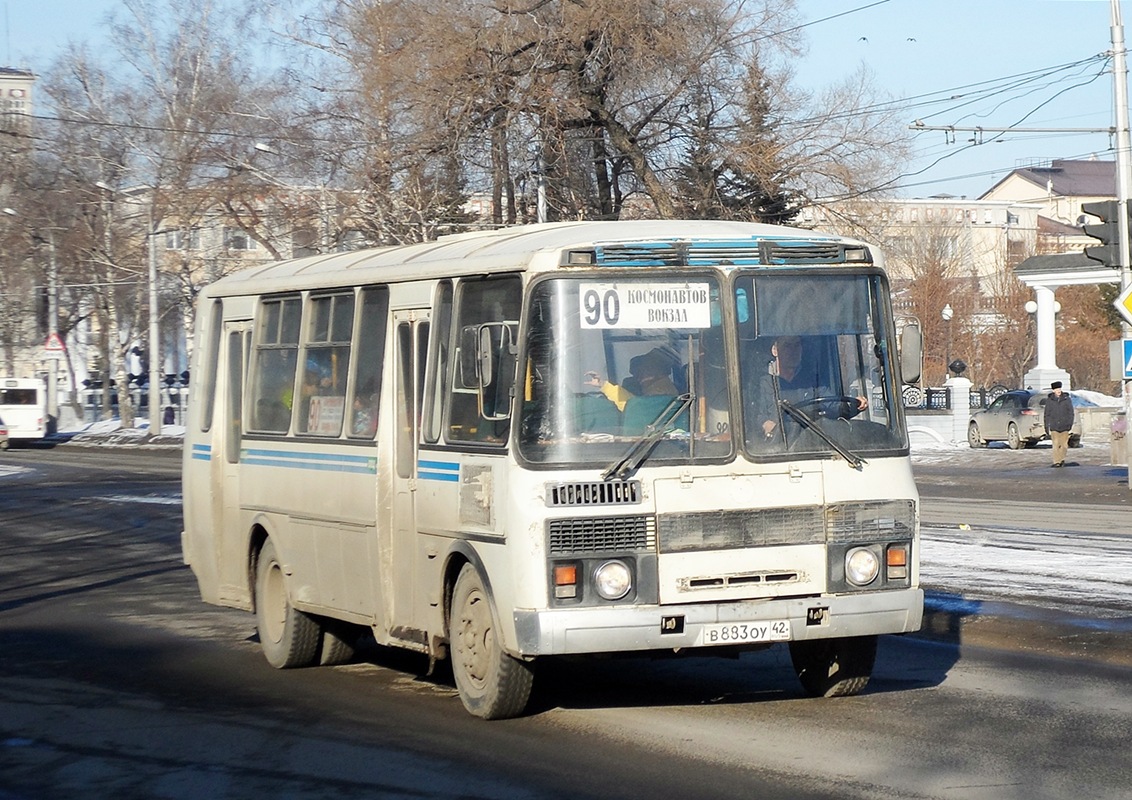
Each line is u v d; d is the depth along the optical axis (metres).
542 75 37.31
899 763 7.54
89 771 8.00
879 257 8.92
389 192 37.03
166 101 48.69
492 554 8.39
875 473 8.59
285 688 10.47
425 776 7.57
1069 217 130.00
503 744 8.23
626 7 36.62
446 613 9.14
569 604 8.05
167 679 10.92
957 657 10.99
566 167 38.34
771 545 8.32
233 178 43.59
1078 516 22.11
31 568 18.59
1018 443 41.09
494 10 37.16
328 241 38.75
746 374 8.45
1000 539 18.38
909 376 8.84
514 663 8.52
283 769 7.88
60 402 71.50
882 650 11.40
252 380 12.05
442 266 9.33
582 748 8.05
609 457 8.16
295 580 11.11
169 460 43.28
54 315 58.53
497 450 8.38
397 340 9.84
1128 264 20.03
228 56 48.59
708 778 7.30
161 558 19.47
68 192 54.94
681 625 8.13
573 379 8.23
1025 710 8.89
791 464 8.41
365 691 10.22
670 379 8.36
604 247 8.37
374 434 9.97
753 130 39.53
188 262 52.06
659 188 39.78
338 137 38.72
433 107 36.28
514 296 8.49
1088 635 11.17
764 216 41.38
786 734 8.30
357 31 37.88
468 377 8.84
